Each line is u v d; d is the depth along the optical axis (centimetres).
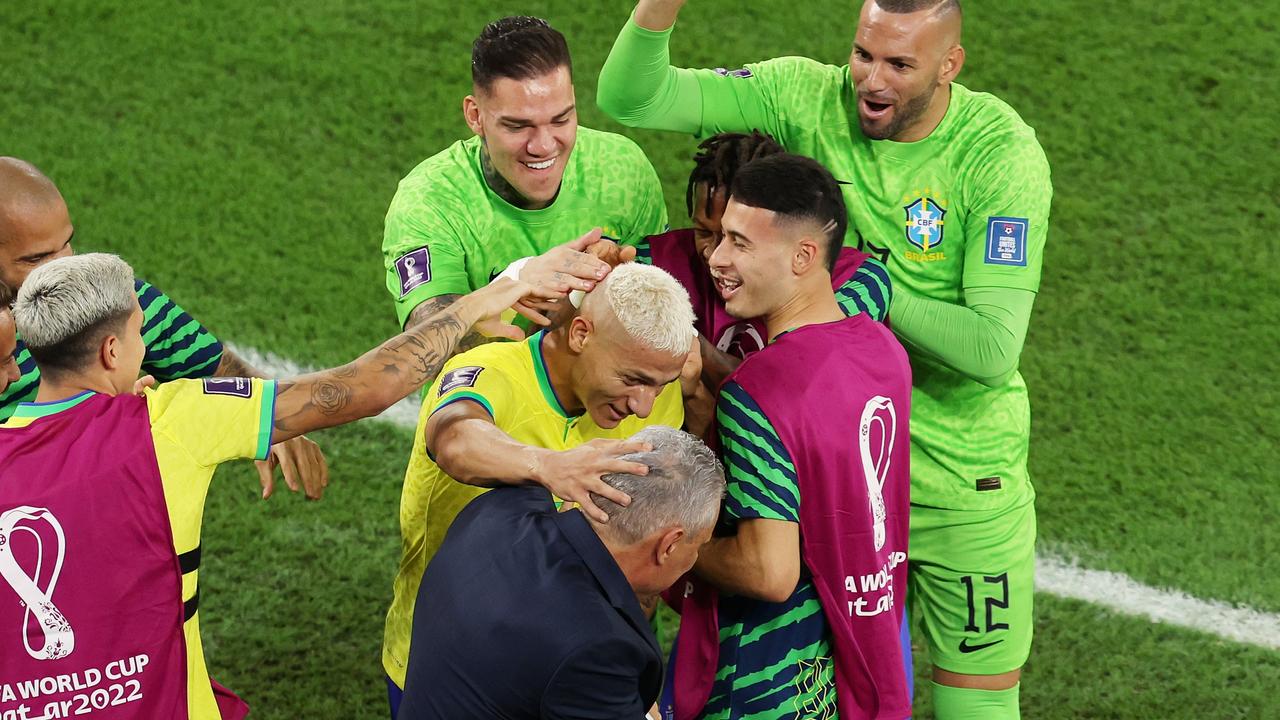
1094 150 2330
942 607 1364
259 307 2031
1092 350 2008
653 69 1230
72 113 2348
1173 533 1725
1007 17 2566
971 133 1246
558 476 899
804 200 991
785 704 1066
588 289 983
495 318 1044
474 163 1216
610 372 955
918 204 1263
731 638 1065
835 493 1006
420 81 2434
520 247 1220
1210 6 2594
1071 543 1712
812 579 1034
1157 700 1491
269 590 1620
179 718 958
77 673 916
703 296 1171
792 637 1055
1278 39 2525
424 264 1182
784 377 993
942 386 1303
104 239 2123
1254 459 1831
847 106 1278
